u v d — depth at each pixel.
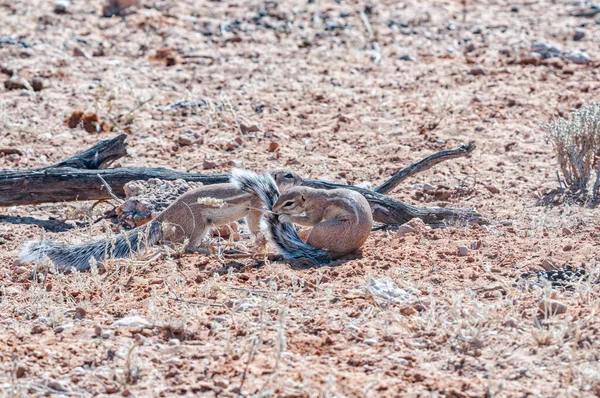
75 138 31.81
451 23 49.09
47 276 19.05
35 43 42.94
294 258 19.61
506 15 51.25
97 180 24.50
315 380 13.35
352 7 50.94
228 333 15.05
